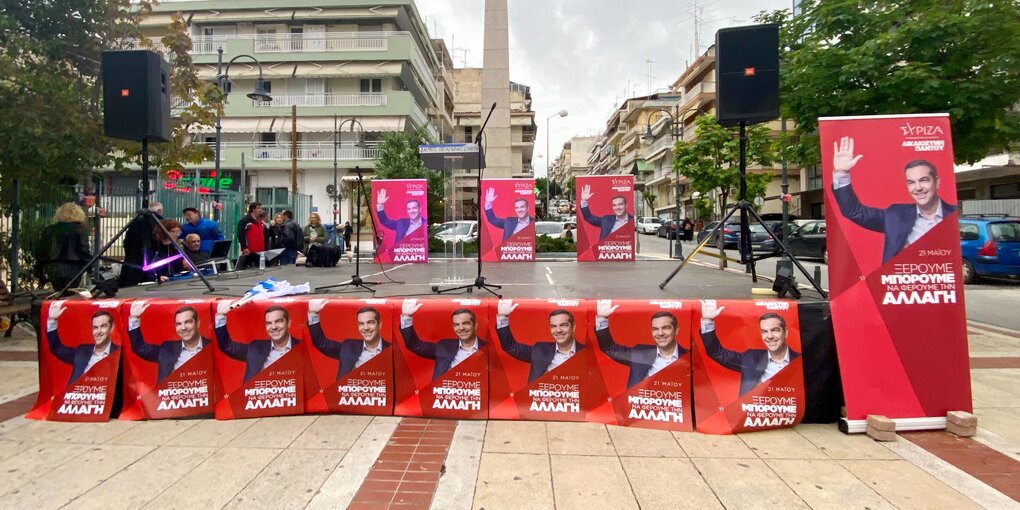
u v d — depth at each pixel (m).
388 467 3.32
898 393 3.84
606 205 12.00
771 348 3.94
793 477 3.17
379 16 31.80
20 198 7.98
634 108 59.03
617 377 4.05
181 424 4.11
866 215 3.96
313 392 4.28
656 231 40.84
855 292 3.93
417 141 27.16
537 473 3.23
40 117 6.52
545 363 4.12
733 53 4.94
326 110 30.73
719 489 3.04
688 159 29.11
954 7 5.73
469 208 18.19
